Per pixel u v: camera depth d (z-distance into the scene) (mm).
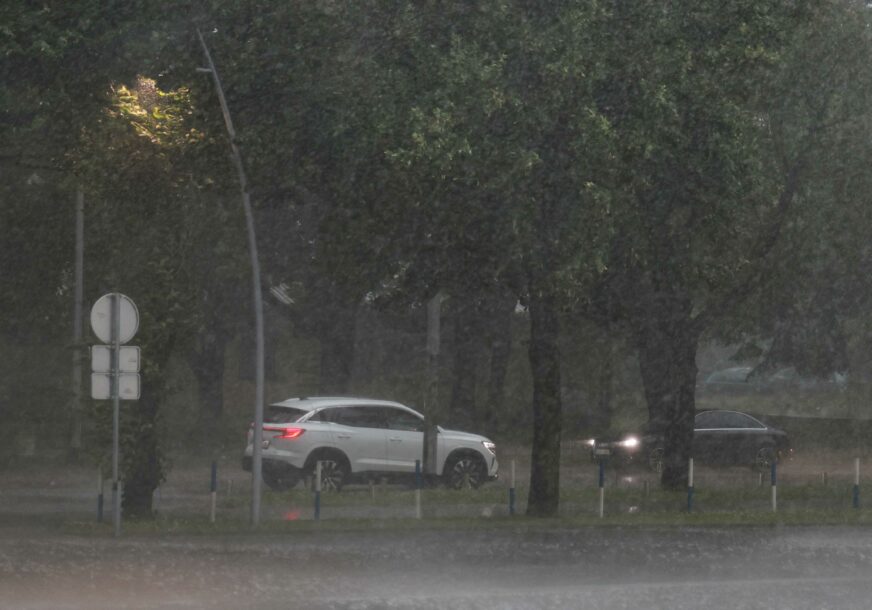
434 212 41812
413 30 40594
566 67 39781
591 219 40875
